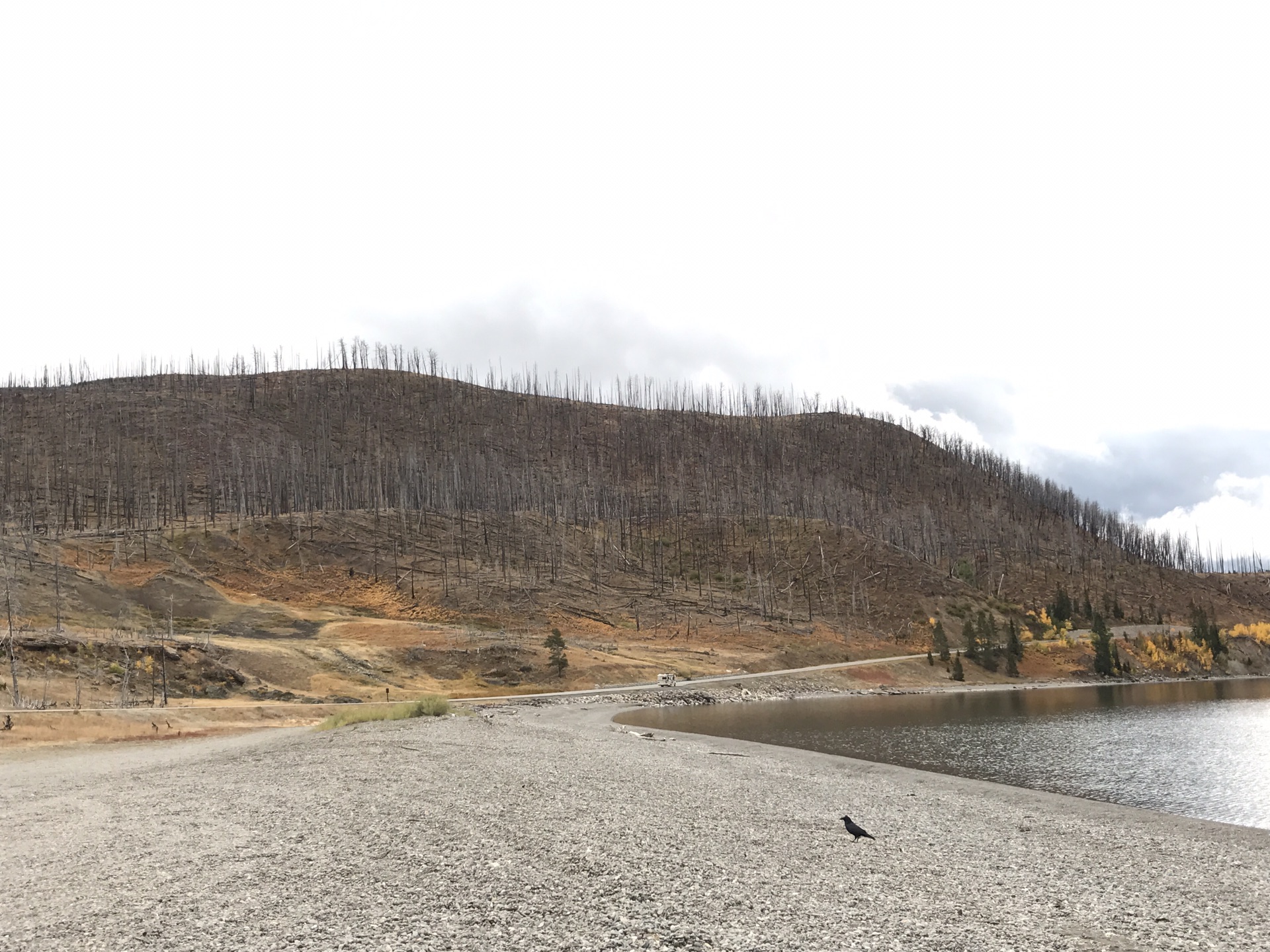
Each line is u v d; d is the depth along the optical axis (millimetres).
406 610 157375
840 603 196500
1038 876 22453
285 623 133000
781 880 20156
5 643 76250
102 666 80562
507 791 31047
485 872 19312
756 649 160125
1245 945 17047
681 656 147875
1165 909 19594
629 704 105125
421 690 108312
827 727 77000
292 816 25344
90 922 15406
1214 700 114750
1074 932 17391
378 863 19875
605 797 31438
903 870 22109
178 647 91125
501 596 166875
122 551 150750
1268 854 26797
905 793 38375
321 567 170250
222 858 20219
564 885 18578
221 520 187375
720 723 81938
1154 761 53875
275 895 17188
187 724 66125
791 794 35875
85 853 20797
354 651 116500
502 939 15008
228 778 33594
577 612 168375
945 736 68750
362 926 15414
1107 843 28000
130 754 46875
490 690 114875
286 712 75750
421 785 31516
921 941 16156
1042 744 63031
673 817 28016
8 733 54250
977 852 25297
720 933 15945
